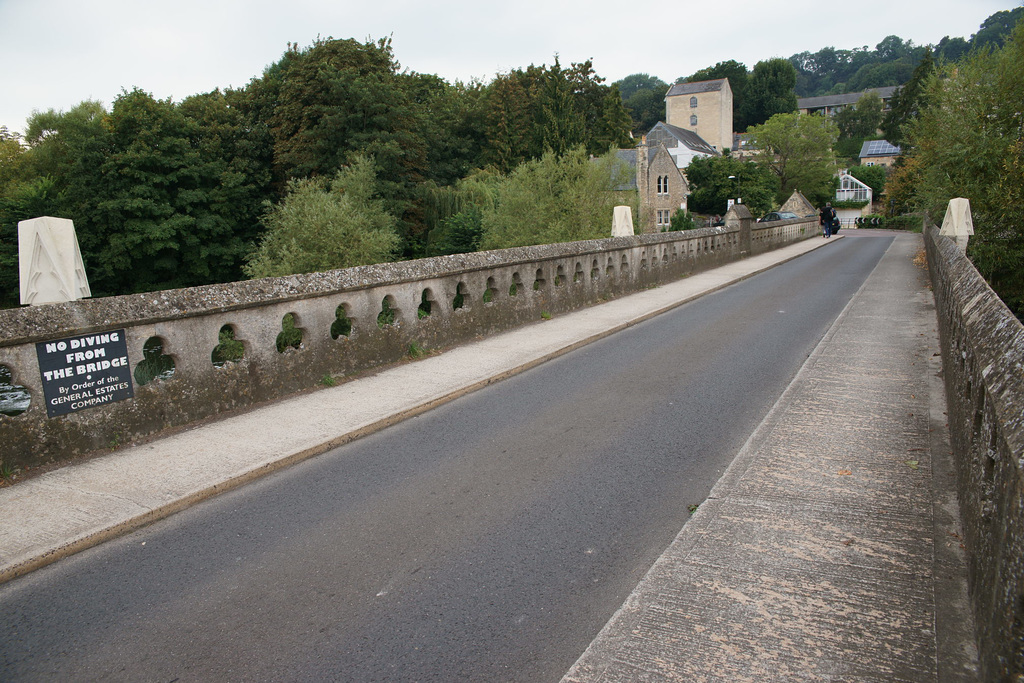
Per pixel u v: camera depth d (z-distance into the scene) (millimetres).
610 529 4570
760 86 124188
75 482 5375
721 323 12297
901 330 10711
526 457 5961
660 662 3139
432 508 4977
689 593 3697
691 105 109125
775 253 28234
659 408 7281
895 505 4633
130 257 37344
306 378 8133
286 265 24453
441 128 62594
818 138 71562
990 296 4887
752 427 6578
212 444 6242
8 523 4668
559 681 3090
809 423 6426
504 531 4586
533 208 29438
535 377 8859
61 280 6215
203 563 4262
